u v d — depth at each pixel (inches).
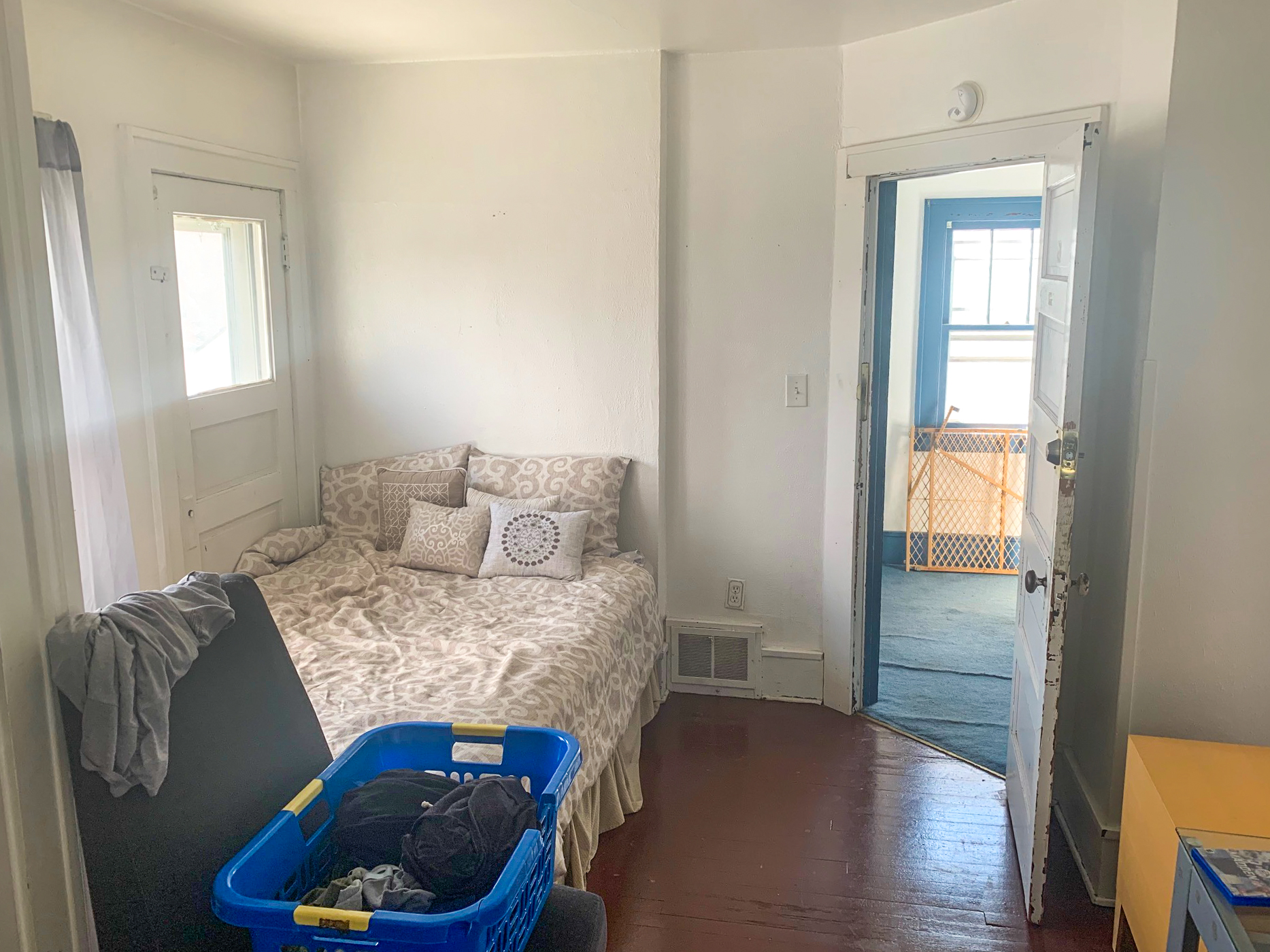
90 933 58.1
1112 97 108.3
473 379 155.7
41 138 99.3
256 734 66.3
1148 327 95.5
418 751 72.6
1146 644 98.0
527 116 147.3
